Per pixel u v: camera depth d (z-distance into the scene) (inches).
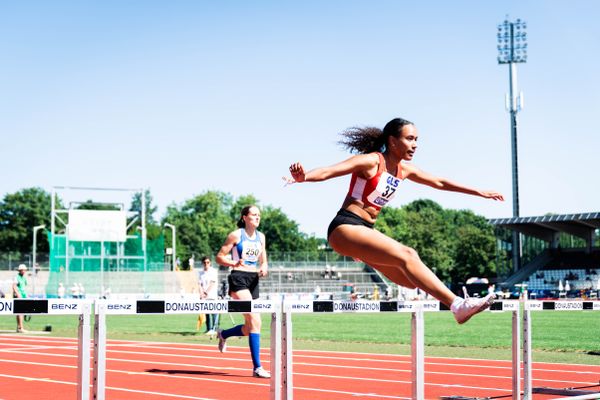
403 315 1167.0
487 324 840.9
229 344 573.9
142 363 430.0
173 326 880.9
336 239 189.0
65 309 166.2
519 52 2432.3
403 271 184.1
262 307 195.2
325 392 312.0
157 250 2094.0
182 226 3678.6
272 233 3747.5
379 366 413.1
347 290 2213.3
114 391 313.3
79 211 1909.4
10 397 298.4
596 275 2062.0
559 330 711.1
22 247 3533.5
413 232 3671.3
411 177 204.7
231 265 350.9
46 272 2043.6
